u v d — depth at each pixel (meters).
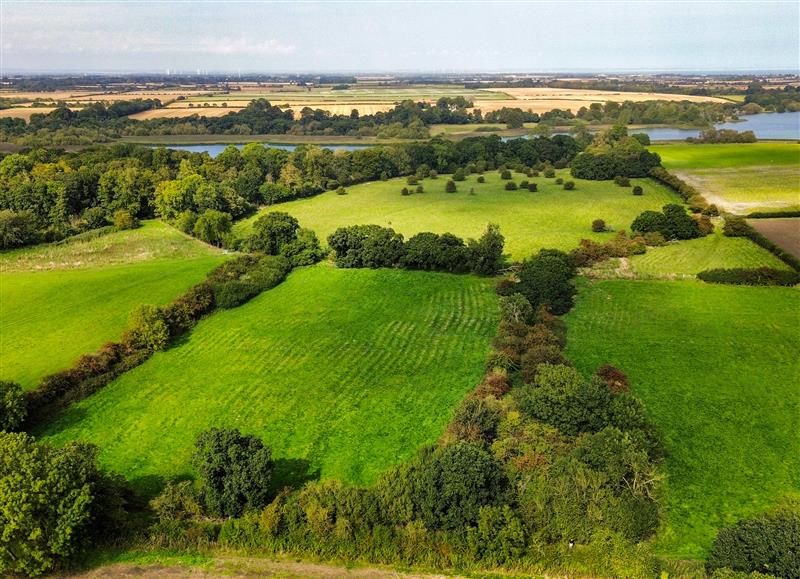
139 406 46.59
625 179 131.38
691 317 60.88
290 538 31.62
